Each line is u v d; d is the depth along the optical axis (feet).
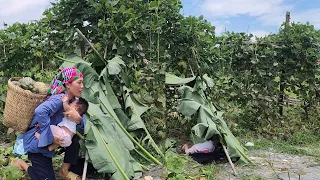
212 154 17.20
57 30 20.66
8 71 20.54
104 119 15.38
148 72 19.45
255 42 23.06
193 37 21.18
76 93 13.24
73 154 14.14
